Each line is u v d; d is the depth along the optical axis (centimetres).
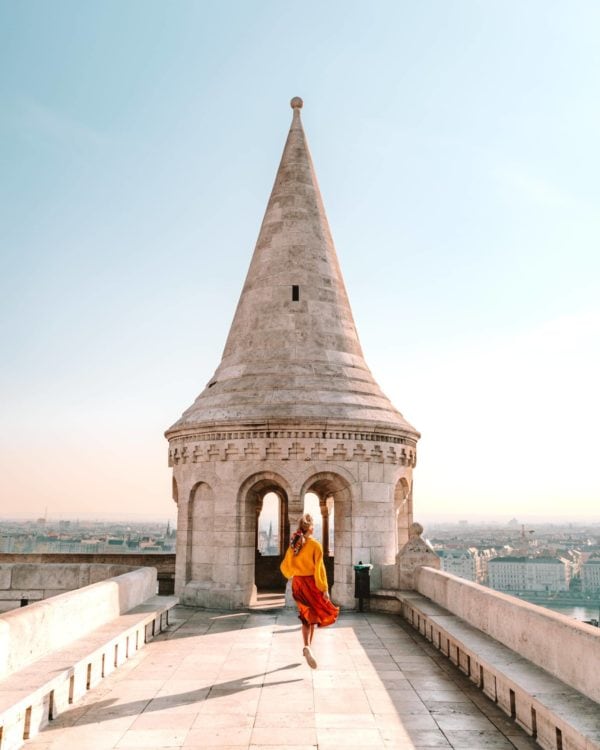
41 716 823
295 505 1817
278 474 1834
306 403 1883
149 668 1126
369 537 1852
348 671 1109
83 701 931
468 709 905
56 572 1867
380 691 990
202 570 1903
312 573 1105
